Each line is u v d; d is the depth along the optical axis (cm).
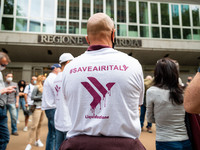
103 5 1245
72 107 109
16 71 1298
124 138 98
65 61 261
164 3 1310
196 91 82
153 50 1240
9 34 1112
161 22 1289
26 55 1259
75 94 107
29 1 1162
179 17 1312
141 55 1310
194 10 1337
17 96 511
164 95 175
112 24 122
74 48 1179
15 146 388
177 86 177
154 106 181
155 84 191
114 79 101
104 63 105
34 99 380
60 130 241
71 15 1204
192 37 1303
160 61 194
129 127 99
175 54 1321
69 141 102
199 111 83
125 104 99
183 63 1459
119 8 1259
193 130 165
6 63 245
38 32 1142
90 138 98
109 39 119
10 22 1126
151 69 1409
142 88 112
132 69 104
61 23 1185
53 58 1312
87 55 113
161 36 1270
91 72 105
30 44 1123
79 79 106
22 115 913
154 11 1293
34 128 369
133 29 1252
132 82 102
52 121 303
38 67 1347
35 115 373
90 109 102
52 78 306
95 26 117
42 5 1177
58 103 249
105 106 100
